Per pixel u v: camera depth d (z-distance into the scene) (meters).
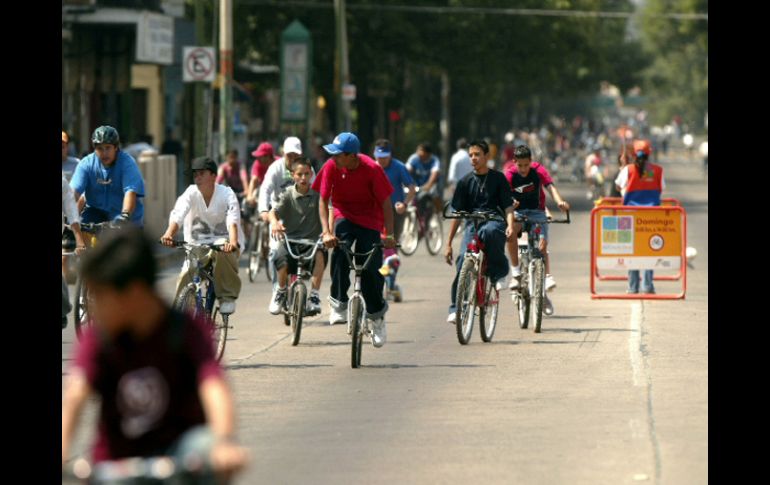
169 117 158.25
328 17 155.00
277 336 44.78
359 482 23.97
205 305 38.03
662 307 53.47
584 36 170.62
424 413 30.53
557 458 25.73
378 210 39.62
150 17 116.06
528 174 46.22
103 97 128.75
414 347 41.91
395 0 155.62
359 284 38.12
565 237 99.00
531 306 49.34
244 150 161.12
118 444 14.92
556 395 32.78
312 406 31.55
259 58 162.25
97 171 42.56
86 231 40.75
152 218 88.25
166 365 14.73
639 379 35.06
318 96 170.50
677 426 28.80
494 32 160.38
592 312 51.66
